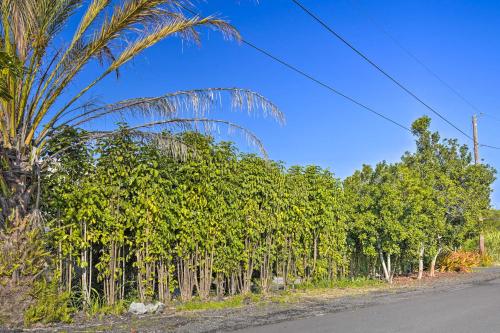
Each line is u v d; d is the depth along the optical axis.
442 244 22.39
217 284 12.41
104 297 9.89
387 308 11.18
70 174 9.44
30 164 8.58
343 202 17.47
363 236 17.62
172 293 11.52
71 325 8.39
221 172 12.16
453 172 24.33
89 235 9.55
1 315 7.97
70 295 9.26
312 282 15.83
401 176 19.59
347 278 17.75
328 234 16.23
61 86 8.93
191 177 11.41
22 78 8.22
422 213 20.20
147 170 10.34
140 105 9.70
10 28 8.43
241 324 8.71
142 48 9.18
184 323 8.73
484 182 25.11
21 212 8.46
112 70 9.30
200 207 11.59
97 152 9.78
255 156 13.36
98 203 9.67
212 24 9.29
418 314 10.26
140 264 10.32
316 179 15.95
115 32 8.81
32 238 8.38
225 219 12.22
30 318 8.12
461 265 24.47
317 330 8.28
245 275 13.26
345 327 8.62
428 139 26.00
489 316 10.05
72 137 9.40
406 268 23.50
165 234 10.62
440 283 18.39
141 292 10.43
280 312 10.32
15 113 8.49
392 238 17.64
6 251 8.18
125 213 10.07
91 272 9.79
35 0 8.22
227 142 12.44
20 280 8.22
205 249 11.90
